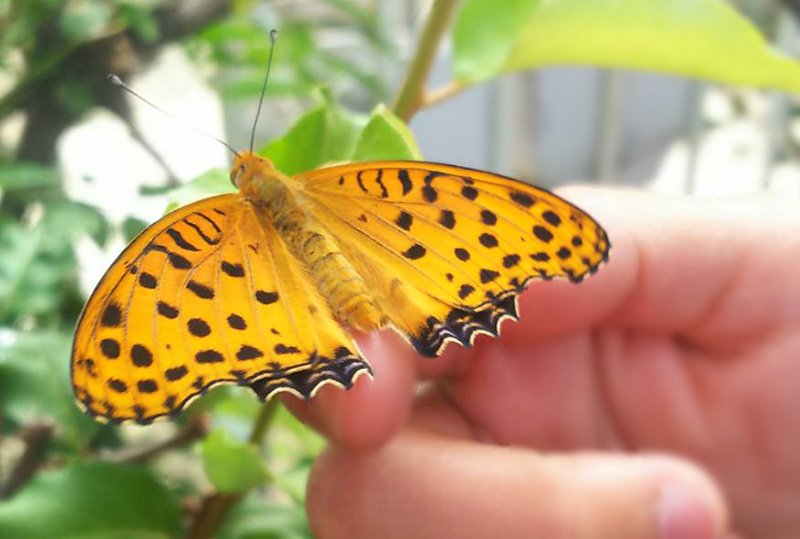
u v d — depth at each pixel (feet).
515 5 0.63
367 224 0.58
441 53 1.25
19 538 0.60
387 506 0.54
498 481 0.53
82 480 0.63
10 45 0.81
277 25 0.90
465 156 1.36
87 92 0.83
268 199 0.58
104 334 0.53
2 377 0.67
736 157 1.40
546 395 0.61
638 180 1.38
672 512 0.52
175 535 0.63
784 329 0.61
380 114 0.57
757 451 0.61
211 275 0.56
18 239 0.72
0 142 0.87
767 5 1.23
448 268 0.57
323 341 0.55
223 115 1.13
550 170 1.39
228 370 0.54
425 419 0.57
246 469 0.59
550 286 0.61
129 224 0.73
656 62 0.64
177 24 0.84
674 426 0.62
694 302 0.62
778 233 0.62
